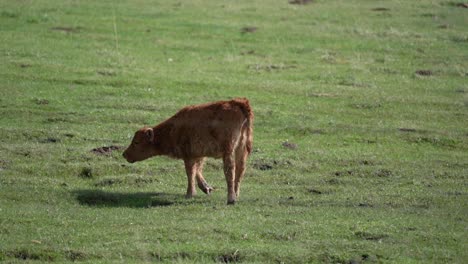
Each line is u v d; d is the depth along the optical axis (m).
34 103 84.25
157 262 49.59
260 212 58.53
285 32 116.00
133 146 63.94
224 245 51.56
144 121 81.31
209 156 61.44
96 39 108.88
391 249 51.62
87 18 118.06
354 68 102.44
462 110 89.31
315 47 110.56
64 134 76.06
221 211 58.53
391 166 71.81
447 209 60.50
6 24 112.56
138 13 122.31
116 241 52.09
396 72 101.75
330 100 90.50
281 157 73.00
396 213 59.03
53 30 111.19
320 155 73.94
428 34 117.00
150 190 65.06
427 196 63.19
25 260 49.59
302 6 130.62
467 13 127.38
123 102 86.06
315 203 61.47
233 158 60.81
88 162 69.69
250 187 65.75
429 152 76.94
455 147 78.81
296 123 82.75
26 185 63.75
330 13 126.62
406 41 113.56
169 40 110.81
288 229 54.34
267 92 92.06
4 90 87.44
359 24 120.81
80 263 49.16
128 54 103.81
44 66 95.75
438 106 90.19
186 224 55.06
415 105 90.19
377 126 83.00
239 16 123.31
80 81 91.81
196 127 61.31
